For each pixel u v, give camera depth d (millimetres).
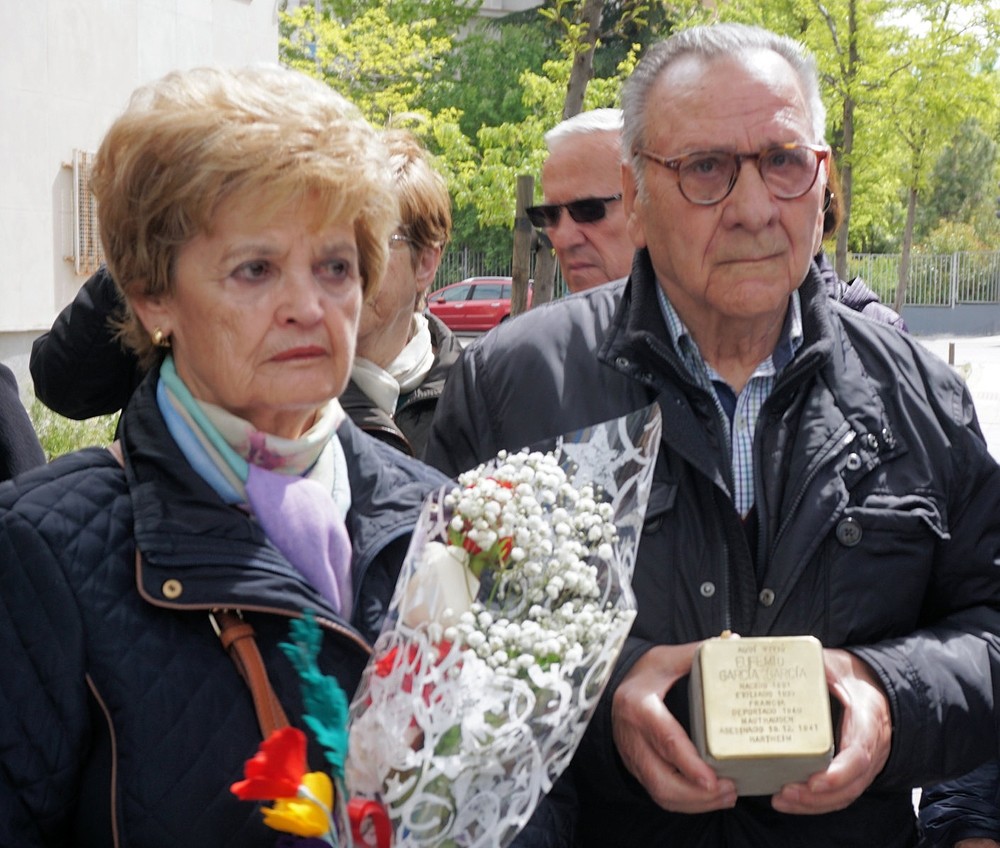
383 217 1895
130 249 1828
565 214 3791
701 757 1938
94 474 1835
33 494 1775
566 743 1651
